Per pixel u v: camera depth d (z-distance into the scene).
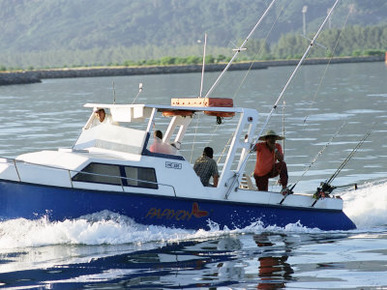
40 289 28.50
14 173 34.28
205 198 37.22
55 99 170.75
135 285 28.92
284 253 34.12
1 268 31.48
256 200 38.41
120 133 37.44
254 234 37.84
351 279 29.64
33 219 34.84
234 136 38.22
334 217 40.25
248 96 161.25
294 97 154.00
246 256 33.44
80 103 151.88
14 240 35.06
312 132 85.44
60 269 31.22
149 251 34.16
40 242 35.16
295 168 60.50
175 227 36.91
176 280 29.59
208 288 28.55
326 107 123.38
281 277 30.06
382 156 65.44
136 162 35.84
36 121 107.50
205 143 74.12
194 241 36.22
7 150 72.38
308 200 39.69
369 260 32.69
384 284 28.88
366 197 48.12
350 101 136.88
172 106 36.81
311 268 31.41
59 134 87.31
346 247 35.41
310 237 37.66
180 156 36.81
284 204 39.06
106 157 36.47
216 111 38.34
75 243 35.31
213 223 37.62
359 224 42.12
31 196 34.44
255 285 28.92
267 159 39.84
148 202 36.03
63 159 36.09
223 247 35.09
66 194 34.75
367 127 89.19
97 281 29.48
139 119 37.62
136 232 36.16
